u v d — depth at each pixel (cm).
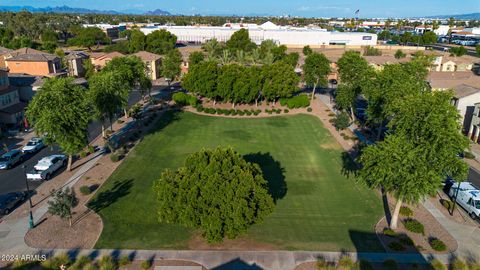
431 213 3641
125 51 14388
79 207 3594
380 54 14112
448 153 2970
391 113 3634
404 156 2992
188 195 2800
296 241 3142
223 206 2755
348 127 6431
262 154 5212
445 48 17800
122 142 5438
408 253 2991
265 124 6675
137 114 6212
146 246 3027
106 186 4053
